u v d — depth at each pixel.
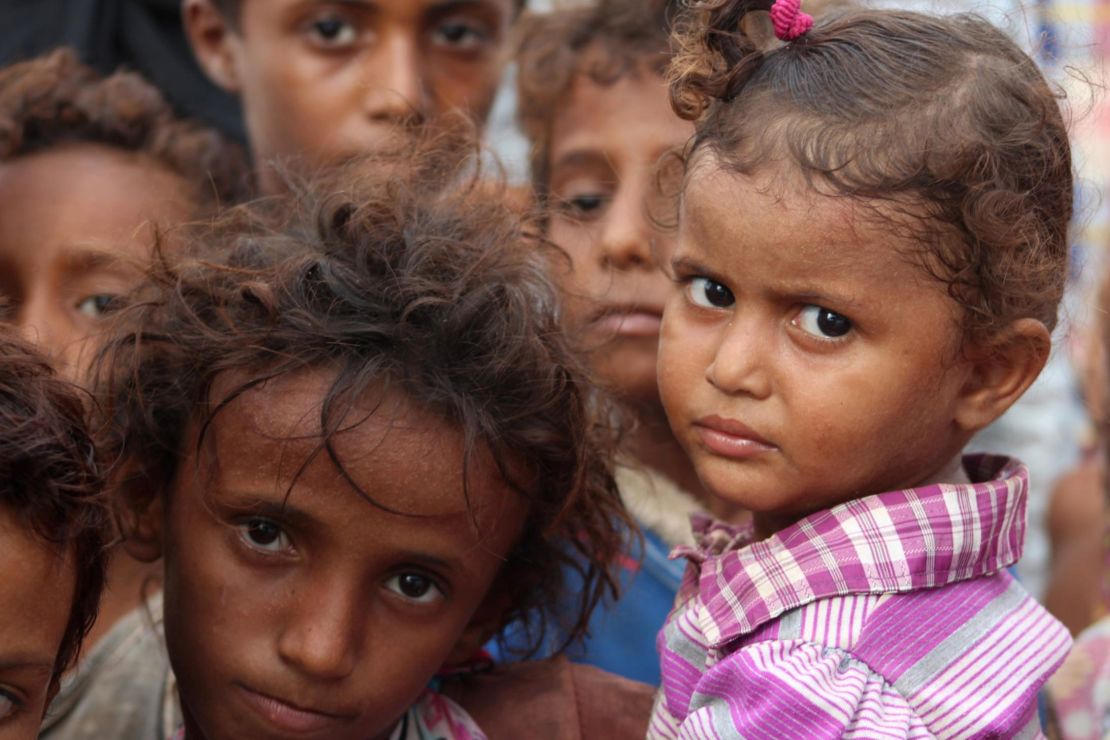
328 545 1.92
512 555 2.20
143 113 3.19
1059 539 4.29
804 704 1.76
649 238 2.91
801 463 1.84
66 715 2.38
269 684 1.93
